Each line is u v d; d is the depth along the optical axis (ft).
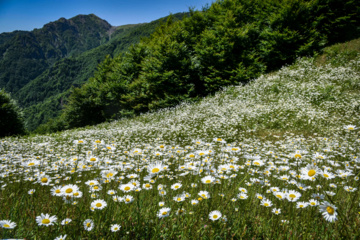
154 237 6.17
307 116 35.19
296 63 65.51
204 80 74.43
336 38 74.74
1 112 80.07
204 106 53.06
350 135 26.09
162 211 6.47
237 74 67.67
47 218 5.63
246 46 77.30
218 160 13.29
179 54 76.84
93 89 121.90
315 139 25.80
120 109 106.01
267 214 7.70
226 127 36.01
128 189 7.13
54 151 24.66
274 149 21.91
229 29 73.77
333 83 47.34
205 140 30.17
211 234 6.13
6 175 12.39
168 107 65.87
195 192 8.55
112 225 6.29
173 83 75.56
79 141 11.76
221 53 70.69
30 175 12.30
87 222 6.03
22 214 7.43
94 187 8.57
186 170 9.86
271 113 39.14
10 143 32.63
